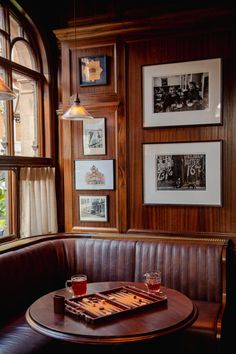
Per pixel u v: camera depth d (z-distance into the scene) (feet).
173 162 10.96
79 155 12.00
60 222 12.67
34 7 11.67
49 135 12.35
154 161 11.14
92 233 11.55
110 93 11.56
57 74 12.63
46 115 12.35
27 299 9.05
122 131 11.41
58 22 12.46
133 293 7.27
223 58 10.37
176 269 9.77
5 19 10.63
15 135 10.96
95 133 11.76
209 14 10.33
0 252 8.97
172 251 9.93
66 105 12.07
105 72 11.58
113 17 11.71
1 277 8.29
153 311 6.36
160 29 10.89
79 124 11.96
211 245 9.75
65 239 11.11
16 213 10.66
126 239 10.85
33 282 9.33
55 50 12.60
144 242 10.39
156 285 7.22
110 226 11.73
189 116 10.74
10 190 10.64
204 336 7.84
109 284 8.11
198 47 10.60
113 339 5.42
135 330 5.61
